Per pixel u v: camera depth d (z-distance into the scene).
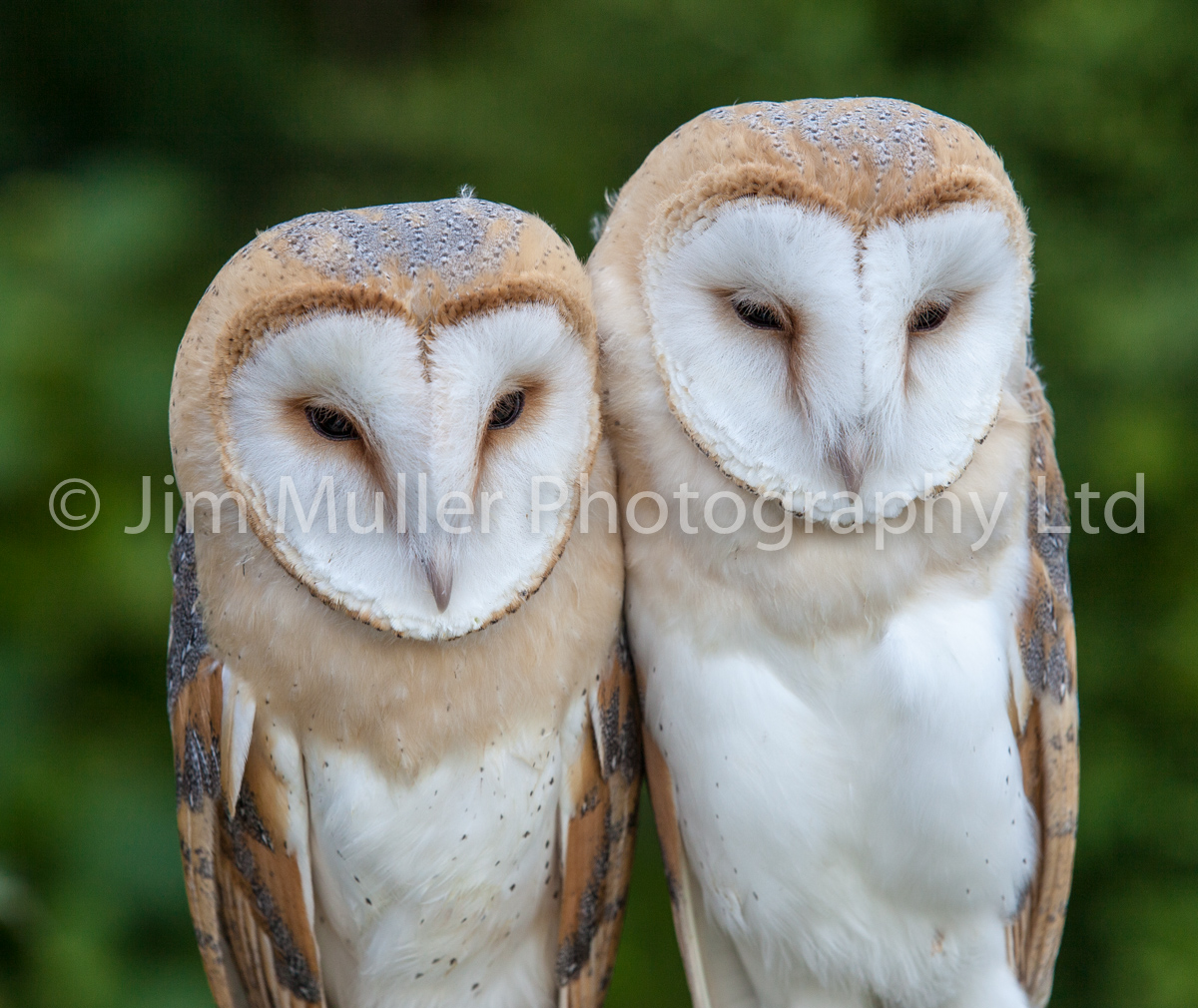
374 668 1.18
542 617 1.18
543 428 1.17
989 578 1.20
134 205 1.44
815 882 1.20
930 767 1.19
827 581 1.19
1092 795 1.50
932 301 1.18
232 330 1.16
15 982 1.33
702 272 1.18
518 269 1.16
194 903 1.21
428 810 1.19
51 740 1.36
